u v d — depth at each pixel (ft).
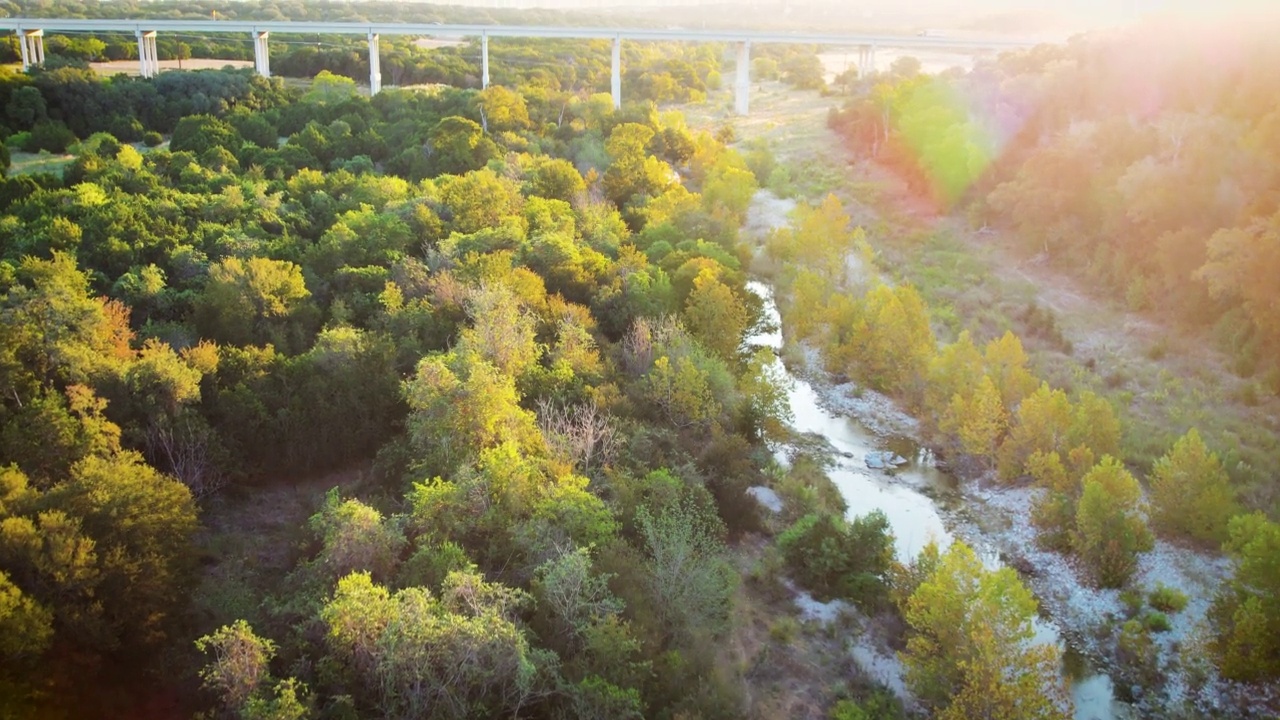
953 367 227.81
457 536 150.41
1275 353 240.94
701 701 133.08
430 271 253.65
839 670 151.64
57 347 178.50
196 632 132.87
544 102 498.28
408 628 117.60
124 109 468.34
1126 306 286.46
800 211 357.00
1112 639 160.86
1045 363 256.11
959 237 362.74
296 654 126.93
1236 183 284.00
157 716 121.29
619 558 148.56
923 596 142.92
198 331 222.48
